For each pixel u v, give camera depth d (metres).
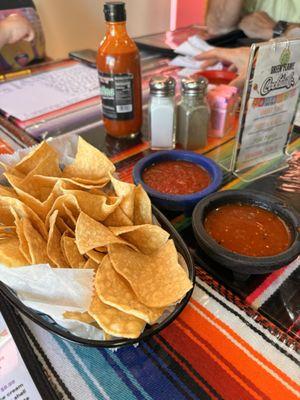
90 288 0.43
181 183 0.68
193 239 0.60
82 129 0.95
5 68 1.56
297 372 0.42
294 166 0.80
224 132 0.93
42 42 1.68
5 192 0.54
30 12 1.62
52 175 0.61
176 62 1.34
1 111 1.02
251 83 0.65
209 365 0.43
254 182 0.75
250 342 0.45
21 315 0.48
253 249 0.52
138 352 0.44
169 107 0.80
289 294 0.51
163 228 0.56
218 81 1.14
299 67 0.68
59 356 0.44
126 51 0.79
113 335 0.39
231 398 0.40
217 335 0.46
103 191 0.60
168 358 0.44
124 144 0.89
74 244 0.48
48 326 0.42
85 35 2.22
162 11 2.49
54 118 0.99
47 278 0.42
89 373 0.42
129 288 0.44
